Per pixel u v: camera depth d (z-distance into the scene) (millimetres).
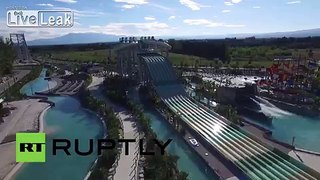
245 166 57562
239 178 52812
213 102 107062
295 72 125625
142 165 57344
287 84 118688
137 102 106500
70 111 102875
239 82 137125
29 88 147250
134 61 140750
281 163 58438
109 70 169375
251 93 105062
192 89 127188
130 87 127250
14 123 86375
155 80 116812
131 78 135875
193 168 59219
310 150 70062
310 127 86312
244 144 67688
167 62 127500
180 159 63219
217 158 61281
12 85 140625
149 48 140375
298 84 117500
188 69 173750
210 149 65938
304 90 112812
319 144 74312
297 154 64750
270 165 58000
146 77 122750
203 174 56781
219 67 181000
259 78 150125
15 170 59125
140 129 77000
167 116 88750
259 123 90062
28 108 103875
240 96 102062
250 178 51906
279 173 54688
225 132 75625
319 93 109500
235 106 99688
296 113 97812
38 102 113312
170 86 115688
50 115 98812
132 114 90688
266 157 61281
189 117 88438
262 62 198375
